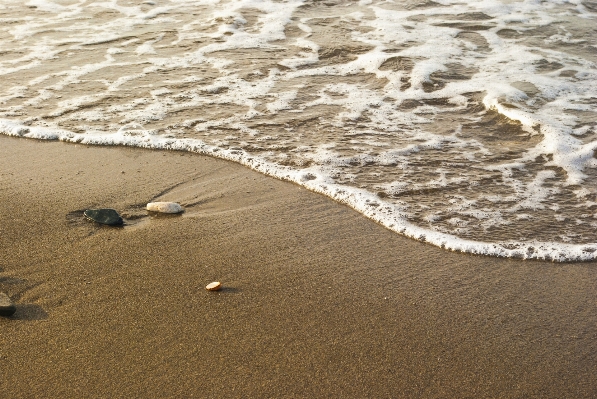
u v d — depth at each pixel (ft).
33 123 18.66
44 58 24.03
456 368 9.25
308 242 12.63
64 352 9.43
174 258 11.97
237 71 22.57
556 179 15.19
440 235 12.92
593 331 10.04
